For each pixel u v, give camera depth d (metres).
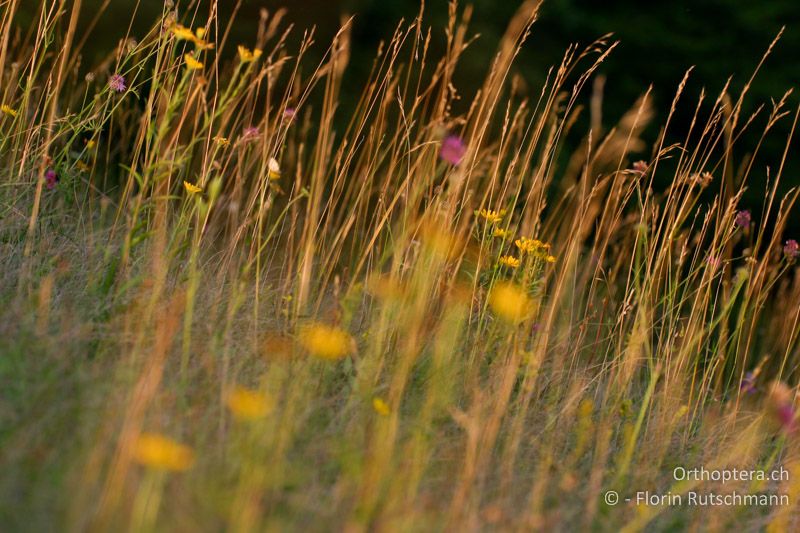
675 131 12.07
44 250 4.74
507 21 10.63
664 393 5.12
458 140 5.12
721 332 5.55
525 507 3.87
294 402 3.96
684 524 4.29
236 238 5.16
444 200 5.26
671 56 11.93
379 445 3.84
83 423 3.45
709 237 11.36
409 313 4.82
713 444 5.08
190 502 3.18
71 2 8.08
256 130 5.29
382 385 4.29
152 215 5.24
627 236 6.47
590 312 6.26
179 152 5.69
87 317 4.26
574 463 4.37
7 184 4.88
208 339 4.29
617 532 4.01
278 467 3.47
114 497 3.00
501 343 4.84
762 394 6.48
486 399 4.46
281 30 8.91
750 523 4.40
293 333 4.64
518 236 5.88
